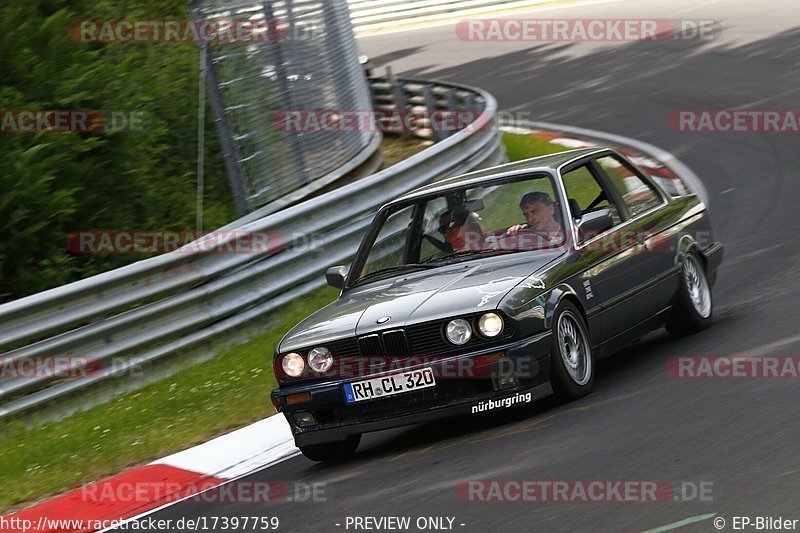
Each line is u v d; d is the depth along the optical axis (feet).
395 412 71.87
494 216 82.02
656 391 72.95
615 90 275.59
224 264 116.67
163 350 108.88
